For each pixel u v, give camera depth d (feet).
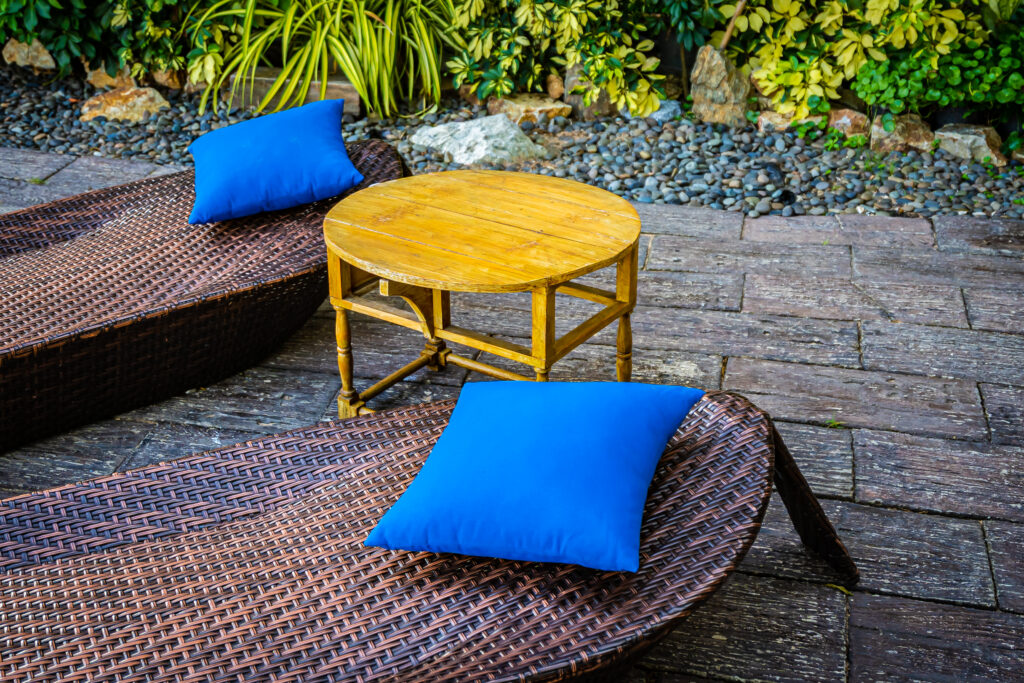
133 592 5.40
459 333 7.89
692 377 9.16
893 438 8.22
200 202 9.33
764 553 6.98
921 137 14.26
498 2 15.88
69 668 4.86
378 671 4.77
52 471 7.95
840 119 14.84
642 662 6.10
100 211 10.09
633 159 14.44
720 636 6.29
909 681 5.93
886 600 6.57
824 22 14.60
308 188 9.52
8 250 9.54
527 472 5.28
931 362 9.33
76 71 17.66
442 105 16.55
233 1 16.61
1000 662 6.06
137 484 6.23
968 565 6.85
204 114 16.37
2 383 7.52
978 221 12.23
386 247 7.33
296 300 9.00
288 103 16.15
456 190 8.59
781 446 5.93
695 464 5.64
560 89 16.20
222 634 5.06
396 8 16.16
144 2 16.35
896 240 11.81
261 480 6.29
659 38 16.28
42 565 5.63
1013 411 8.57
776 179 13.56
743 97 15.30
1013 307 10.27
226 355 8.97
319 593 5.31
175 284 8.73
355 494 6.10
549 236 7.49
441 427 6.65
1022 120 14.37
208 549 5.74
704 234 12.10
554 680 4.66
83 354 7.84
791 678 5.98
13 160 14.53
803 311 10.28
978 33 13.82
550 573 5.26
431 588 5.28
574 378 9.15
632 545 5.02
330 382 9.29
